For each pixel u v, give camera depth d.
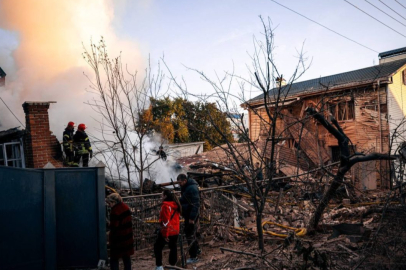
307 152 16.70
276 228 7.70
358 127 19.05
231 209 7.75
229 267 5.26
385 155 6.70
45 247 5.70
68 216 6.08
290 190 10.95
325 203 6.90
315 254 4.23
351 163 6.71
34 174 5.70
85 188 6.16
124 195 9.30
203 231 7.24
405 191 6.40
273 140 5.72
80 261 6.04
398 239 4.93
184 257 5.68
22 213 5.48
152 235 6.96
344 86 18.73
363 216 7.76
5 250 5.22
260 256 5.04
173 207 5.50
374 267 4.48
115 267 5.17
